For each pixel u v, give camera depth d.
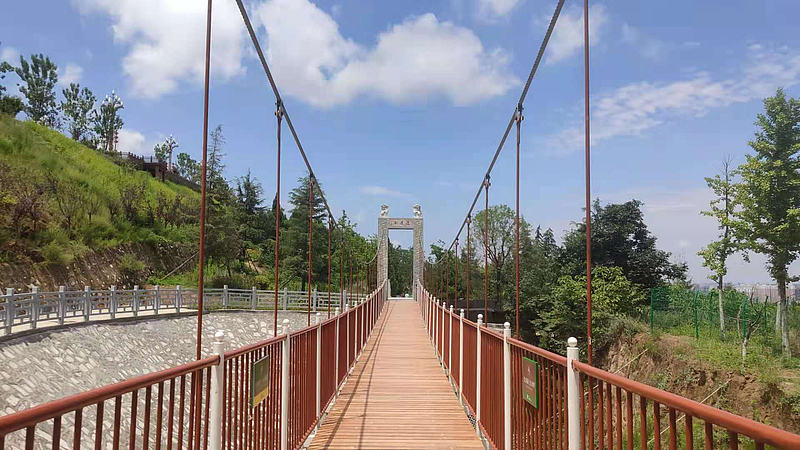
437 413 6.18
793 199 14.59
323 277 34.84
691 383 13.97
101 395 1.64
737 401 12.28
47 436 8.14
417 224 35.22
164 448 10.45
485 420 4.91
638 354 17.33
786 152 14.61
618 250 28.42
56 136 31.67
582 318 25.67
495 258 37.16
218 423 2.61
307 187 35.69
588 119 3.01
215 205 31.48
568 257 31.19
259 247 40.53
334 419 5.90
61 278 19.39
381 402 6.77
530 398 3.26
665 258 28.23
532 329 30.95
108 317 14.93
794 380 11.70
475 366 5.67
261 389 3.37
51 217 20.88
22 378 10.04
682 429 10.34
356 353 10.17
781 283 14.52
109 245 23.75
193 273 29.20
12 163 21.47
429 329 14.37
